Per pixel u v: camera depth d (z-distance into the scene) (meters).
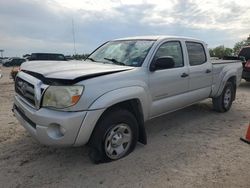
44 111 3.31
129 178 3.40
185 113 6.59
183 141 4.68
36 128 3.37
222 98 6.54
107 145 3.70
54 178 3.40
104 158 3.71
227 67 6.55
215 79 6.13
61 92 3.23
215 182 3.31
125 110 3.84
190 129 5.37
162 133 5.11
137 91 3.91
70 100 3.22
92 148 3.61
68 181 3.33
